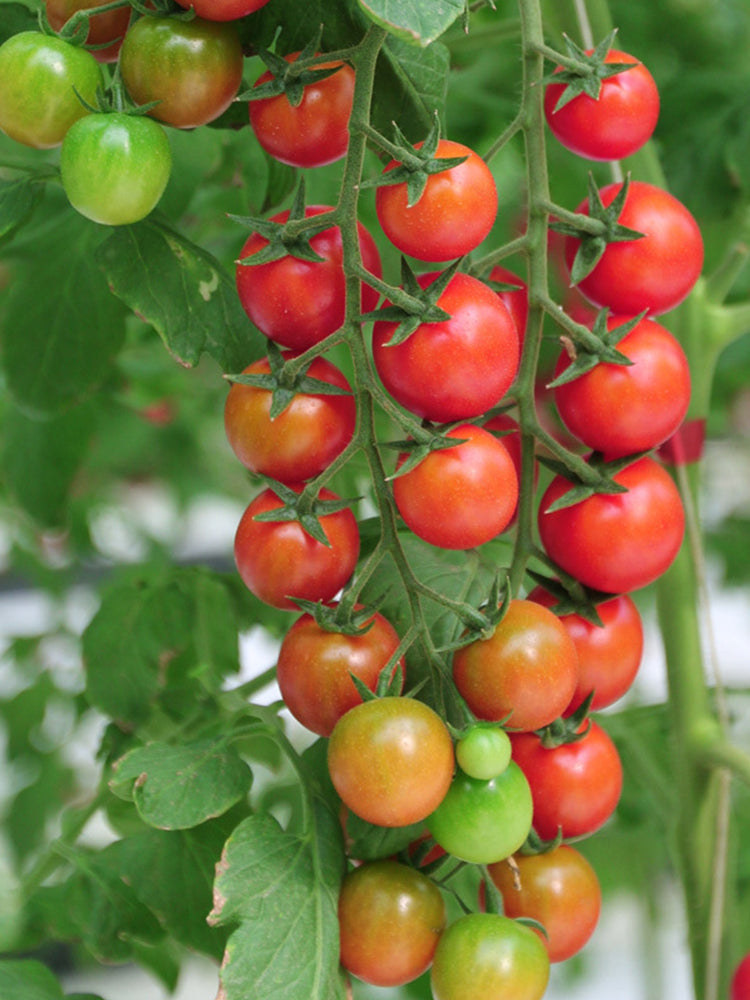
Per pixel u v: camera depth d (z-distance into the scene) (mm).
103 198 508
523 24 520
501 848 507
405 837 533
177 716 675
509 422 566
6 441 772
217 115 534
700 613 653
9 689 1053
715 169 729
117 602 681
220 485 1375
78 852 626
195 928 600
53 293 668
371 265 526
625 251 531
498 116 770
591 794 542
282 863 523
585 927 545
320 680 518
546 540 543
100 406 800
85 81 520
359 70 495
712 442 1110
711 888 645
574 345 531
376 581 575
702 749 641
